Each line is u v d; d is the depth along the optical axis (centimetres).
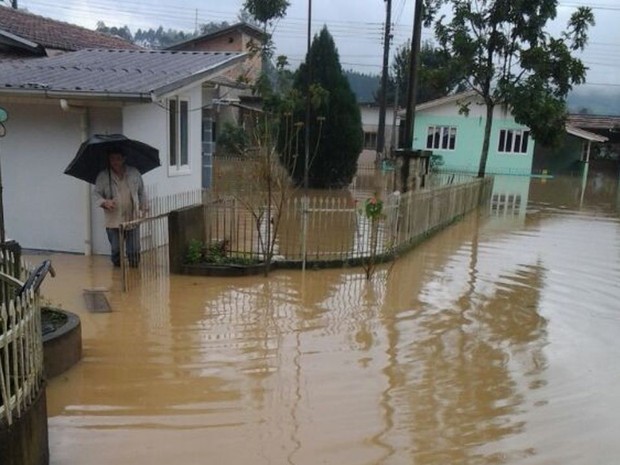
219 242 930
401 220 1048
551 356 598
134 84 884
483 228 1420
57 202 934
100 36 1927
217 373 522
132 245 834
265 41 2120
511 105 2188
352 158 2030
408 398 489
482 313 732
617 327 700
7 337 329
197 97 1137
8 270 509
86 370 519
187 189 1116
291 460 392
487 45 2152
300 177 2003
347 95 1995
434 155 3253
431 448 414
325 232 1193
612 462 405
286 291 791
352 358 569
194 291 775
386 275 898
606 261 1079
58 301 709
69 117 907
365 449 409
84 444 401
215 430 426
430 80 2212
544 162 3606
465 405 481
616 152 4134
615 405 491
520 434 439
